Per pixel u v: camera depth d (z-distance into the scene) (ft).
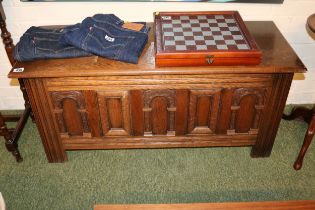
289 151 7.20
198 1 6.88
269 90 5.99
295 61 5.71
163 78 5.75
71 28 6.01
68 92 5.89
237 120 6.42
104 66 5.63
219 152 7.17
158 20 6.37
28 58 5.69
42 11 6.89
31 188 6.43
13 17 6.92
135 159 7.01
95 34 5.79
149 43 6.16
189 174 6.70
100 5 6.88
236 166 6.86
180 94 5.99
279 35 6.47
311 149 7.25
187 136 6.63
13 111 8.28
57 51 5.77
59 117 6.24
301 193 6.35
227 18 6.48
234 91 5.99
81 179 6.59
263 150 6.90
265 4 6.95
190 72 5.51
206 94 6.01
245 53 5.45
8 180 6.58
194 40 5.80
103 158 7.04
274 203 4.80
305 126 7.84
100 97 5.96
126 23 6.36
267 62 5.67
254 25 6.80
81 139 6.57
